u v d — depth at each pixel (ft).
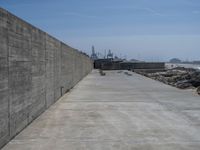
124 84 67.00
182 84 65.82
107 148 17.38
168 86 61.87
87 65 116.67
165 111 30.27
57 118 26.40
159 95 44.73
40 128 22.41
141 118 26.53
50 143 18.35
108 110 30.83
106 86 61.26
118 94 45.91
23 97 22.27
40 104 28.45
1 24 17.37
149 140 19.15
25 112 22.80
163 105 34.42
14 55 20.04
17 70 20.75
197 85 66.33
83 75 91.76
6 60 18.31
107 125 23.53
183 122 24.81
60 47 42.29
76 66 66.85
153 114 28.55
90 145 17.97
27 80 23.56
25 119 22.79
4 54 17.95
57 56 39.58
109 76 104.12
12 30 19.57
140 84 67.26
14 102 19.94
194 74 95.20
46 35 32.01
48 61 33.04
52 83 35.40
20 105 21.42
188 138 19.72
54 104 35.29
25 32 23.00
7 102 18.48
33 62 25.70
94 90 52.44
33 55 25.73
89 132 21.20
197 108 32.24
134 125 23.59
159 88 56.95
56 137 19.79
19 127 21.13
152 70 171.53
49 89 33.37
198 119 26.12
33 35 25.82
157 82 74.38
